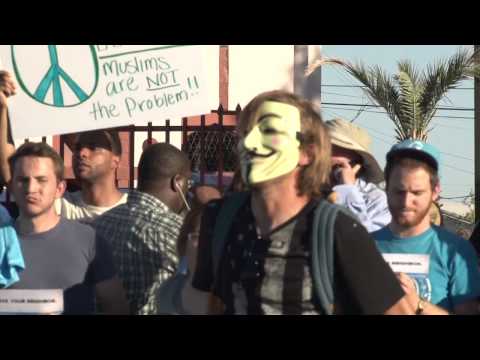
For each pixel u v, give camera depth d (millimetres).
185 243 3379
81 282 3971
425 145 3896
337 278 2586
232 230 2723
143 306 4270
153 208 4383
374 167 5184
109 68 4957
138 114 4969
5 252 3916
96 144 5375
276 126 2668
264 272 2594
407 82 13227
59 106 4969
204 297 2910
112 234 4359
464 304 3770
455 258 3801
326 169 2719
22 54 4965
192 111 4977
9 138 5156
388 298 2600
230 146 7938
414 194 3812
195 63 4969
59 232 4012
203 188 4602
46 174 4000
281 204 2648
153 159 4457
